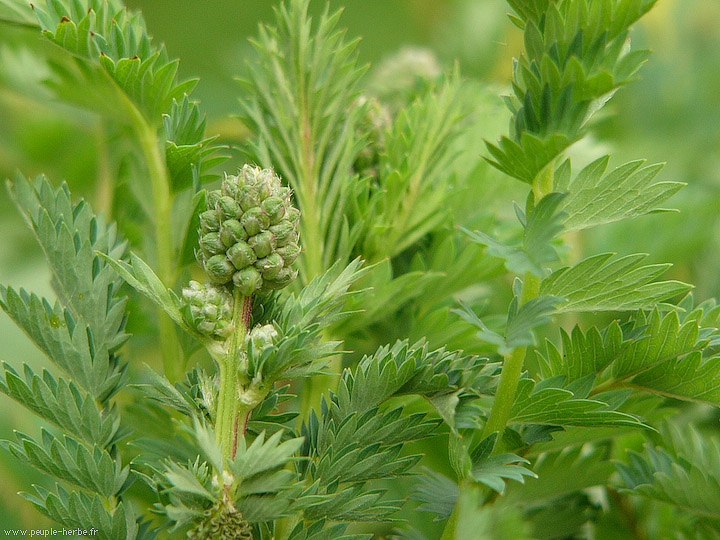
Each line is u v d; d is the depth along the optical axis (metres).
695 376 0.22
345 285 0.22
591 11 0.21
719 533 0.25
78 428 0.22
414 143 0.25
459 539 0.21
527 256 0.21
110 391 0.23
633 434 0.25
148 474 0.23
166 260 0.24
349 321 0.25
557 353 0.23
